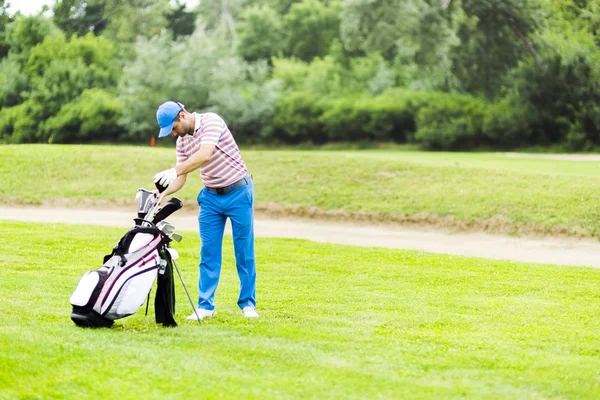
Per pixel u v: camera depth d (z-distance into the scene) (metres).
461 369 7.61
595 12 73.81
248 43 102.94
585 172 32.59
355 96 85.25
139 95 80.69
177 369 7.22
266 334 9.03
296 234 23.50
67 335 8.38
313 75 88.81
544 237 22.98
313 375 7.19
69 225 22.19
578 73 70.31
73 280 12.64
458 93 80.75
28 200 31.12
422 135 75.06
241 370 7.32
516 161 39.84
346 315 10.52
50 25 95.12
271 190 30.59
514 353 8.37
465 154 54.75
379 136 81.06
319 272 15.09
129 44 99.44
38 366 7.18
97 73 89.62
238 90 81.62
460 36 77.06
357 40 85.38
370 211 27.22
